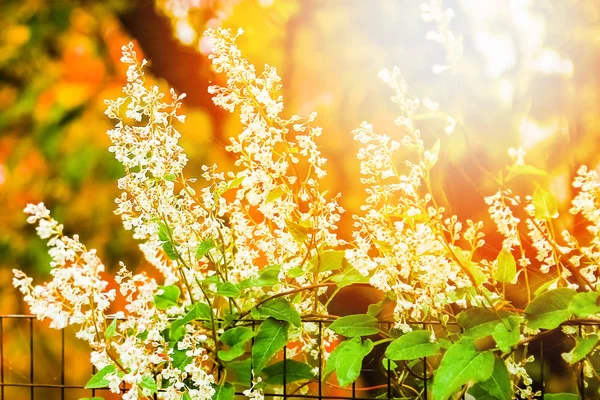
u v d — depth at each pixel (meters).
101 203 2.77
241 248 1.68
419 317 1.64
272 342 1.63
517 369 1.61
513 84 1.90
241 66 1.64
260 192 1.70
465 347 1.57
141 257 2.72
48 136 2.71
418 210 1.59
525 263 1.63
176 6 2.69
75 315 1.55
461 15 1.91
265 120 1.67
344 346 1.62
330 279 1.67
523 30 1.92
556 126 1.92
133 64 1.63
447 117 1.60
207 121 2.62
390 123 2.14
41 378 2.90
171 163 1.62
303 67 2.37
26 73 2.98
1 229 2.89
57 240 1.52
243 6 2.61
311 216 1.68
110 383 1.58
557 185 1.92
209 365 1.69
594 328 1.64
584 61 1.92
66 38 2.86
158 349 1.60
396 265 1.65
